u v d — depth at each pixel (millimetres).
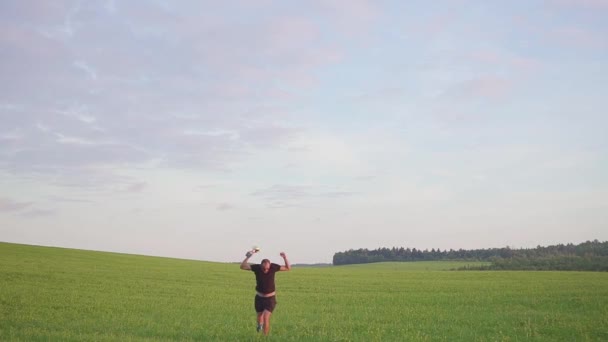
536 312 25953
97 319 22094
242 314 24969
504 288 40969
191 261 87500
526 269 112500
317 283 47031
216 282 45562
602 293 35562
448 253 178625
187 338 17781
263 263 18078
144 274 50688
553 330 20156
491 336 18984
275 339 17594
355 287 42844
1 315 22344
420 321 23125
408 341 17859
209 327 20125
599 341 17953
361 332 19766
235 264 83562
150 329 19359
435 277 58281
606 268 106938
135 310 25469
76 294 31500
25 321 20906
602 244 139000
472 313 25766
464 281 50562
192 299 31156
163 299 30547
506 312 26000
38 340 16453
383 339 18188
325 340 17797
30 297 28906
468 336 19078
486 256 171875
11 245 82312
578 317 23688
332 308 27984
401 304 30266
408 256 182250
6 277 40438
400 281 50406
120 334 18297
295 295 35531
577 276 59750
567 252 137500
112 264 63594
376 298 33719
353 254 187375
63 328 19375
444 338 18578
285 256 18297
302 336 18656
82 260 66625
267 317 18047
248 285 43781
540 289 39500
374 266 144250
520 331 20047
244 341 17312
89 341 16344
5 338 16641
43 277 42000
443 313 25828
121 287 37312
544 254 139625
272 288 18062
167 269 60656
